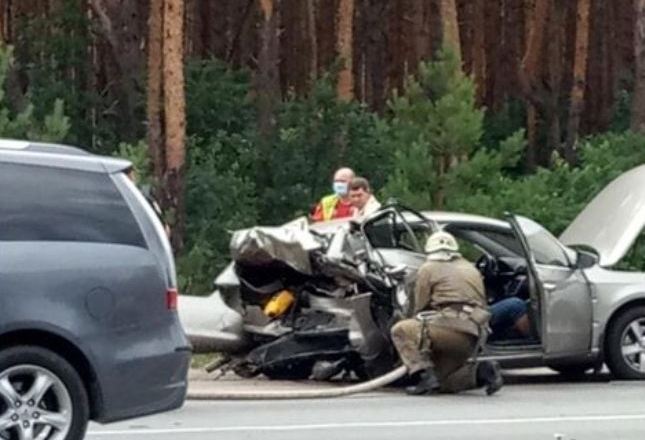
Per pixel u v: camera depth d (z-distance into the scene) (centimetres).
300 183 3725
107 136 4106
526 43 5819
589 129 5881
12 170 1341
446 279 1948
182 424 1698
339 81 4419
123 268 1357
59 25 4359
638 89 4028
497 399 1953
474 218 2106
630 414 1811
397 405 1883
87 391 1348
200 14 5531
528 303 2050
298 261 1995
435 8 4544
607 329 2106
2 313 1305
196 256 2916
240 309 2080
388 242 2052
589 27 5806
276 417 1764
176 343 1384
